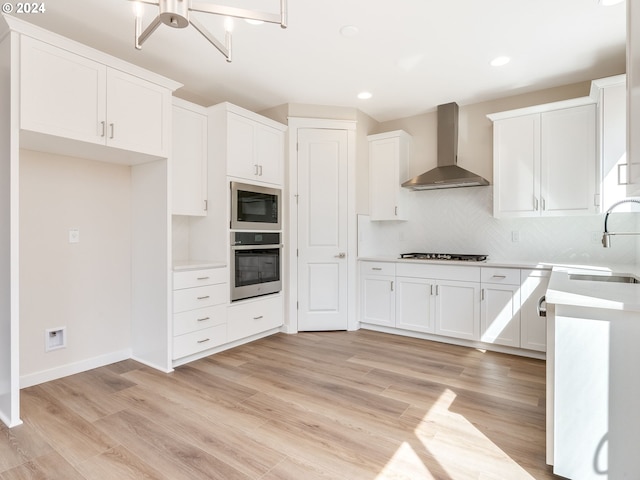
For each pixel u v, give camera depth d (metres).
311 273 4.02
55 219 2.71
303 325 4.01
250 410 2.23
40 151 2.62
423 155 4.30
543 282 3.08
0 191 2.12
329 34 2.64
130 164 3.11
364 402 2.34
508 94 3.73
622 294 1.62
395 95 3.76
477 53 2.91
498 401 2.35
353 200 4.07
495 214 3.52
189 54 2.93
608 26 2.52
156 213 2.96
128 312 3.16
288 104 3.96
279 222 3.92
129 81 2.60
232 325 3.39
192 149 3.32
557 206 3.22
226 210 3.33
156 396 2.42
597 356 1.53
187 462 1.72
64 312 2.76
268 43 2.76
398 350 3.40
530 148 3.35
